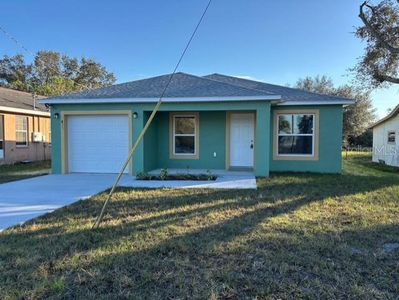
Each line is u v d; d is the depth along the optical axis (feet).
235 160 40.40
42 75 132.16
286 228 15.89
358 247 13.44
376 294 9.67
